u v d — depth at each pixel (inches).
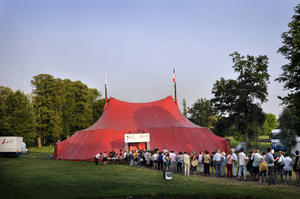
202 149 1151.6
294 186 531.5
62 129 2285.9
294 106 1299.2
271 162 552.4
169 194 434.6
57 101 2215.8
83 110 2493.8
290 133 1432.1
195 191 455.2
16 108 1982.0
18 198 395.5
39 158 1314.0
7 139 1390.3
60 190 466.3
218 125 2171.5
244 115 2100.1
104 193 437.1
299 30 1285.7
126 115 1349.7
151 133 1204.5
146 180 599.8
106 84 1545.3
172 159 810.8
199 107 2728.8
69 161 1110.4
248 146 2069.4
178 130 1214.9
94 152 1122.0
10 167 831.7
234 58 2086.6
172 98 1517.0
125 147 1068.5
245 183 572.4
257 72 2020.2
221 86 2122.3
